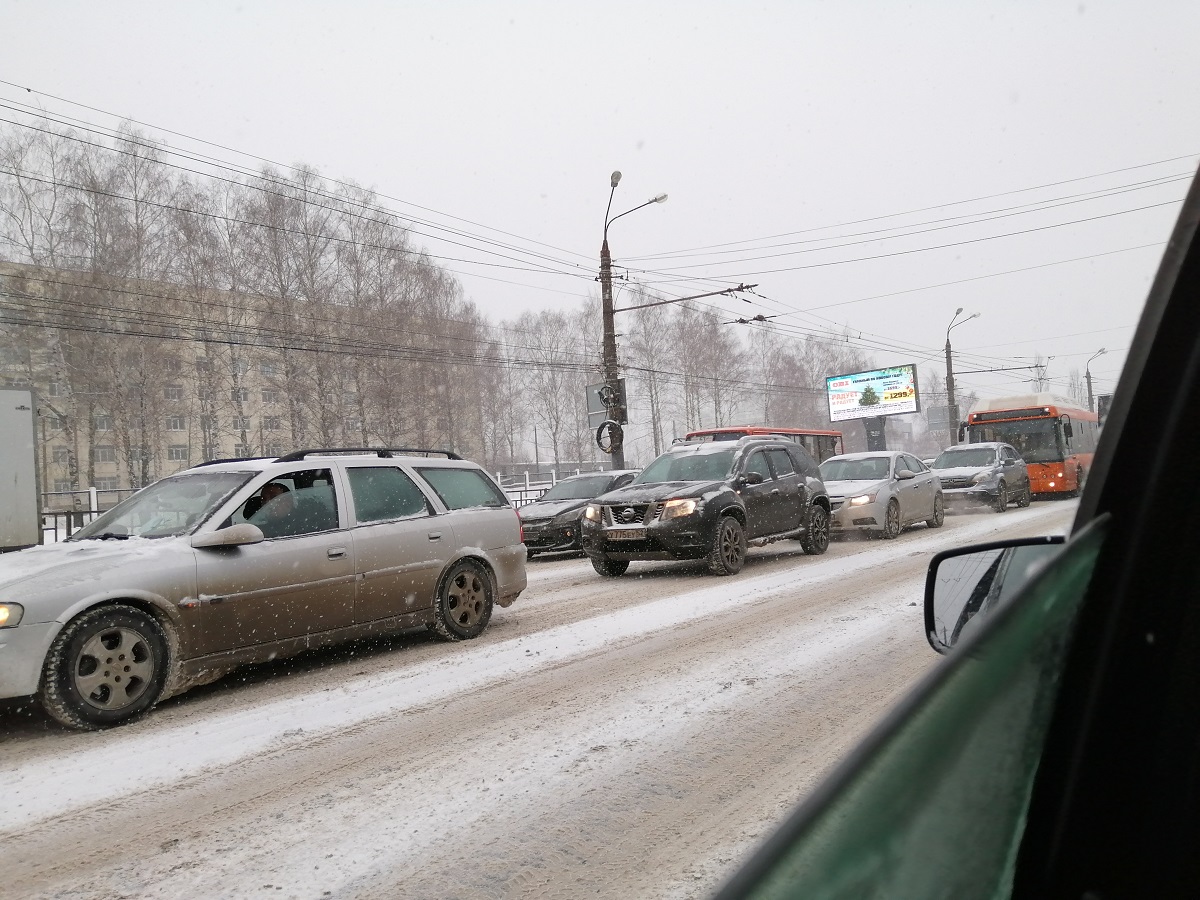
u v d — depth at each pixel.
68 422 34.59
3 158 33.34
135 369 35.56
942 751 0.80
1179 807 0.94
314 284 37.91
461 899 2.74
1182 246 1.03
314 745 4.41
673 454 11.84
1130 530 1.02
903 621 6.98
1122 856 0.94
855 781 0.75
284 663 6.58
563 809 3.44
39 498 15.34
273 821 3.43
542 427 68.69
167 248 36.44
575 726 4.55
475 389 49.31
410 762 4.09
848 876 0.71
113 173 34.97
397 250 36.88
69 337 33.97
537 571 12.94
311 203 32.12
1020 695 0.88
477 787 3.72
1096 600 1.01
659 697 5.04
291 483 6.15
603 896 2.72
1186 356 1.02
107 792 3.83
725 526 10.30
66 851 3.21
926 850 0.78
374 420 39.66
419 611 6.71
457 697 5.25
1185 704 0.97
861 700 4.82
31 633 4.68
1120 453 1.05
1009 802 0.86
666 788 3.62
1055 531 13.23
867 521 13.48
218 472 6.24
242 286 37.69
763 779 3.69
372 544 6.37
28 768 4.21
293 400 38.06
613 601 8.86
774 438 12.39
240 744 4.47
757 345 70.56
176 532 5.60
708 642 6.50
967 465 20.16
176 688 5.24
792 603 8.06
